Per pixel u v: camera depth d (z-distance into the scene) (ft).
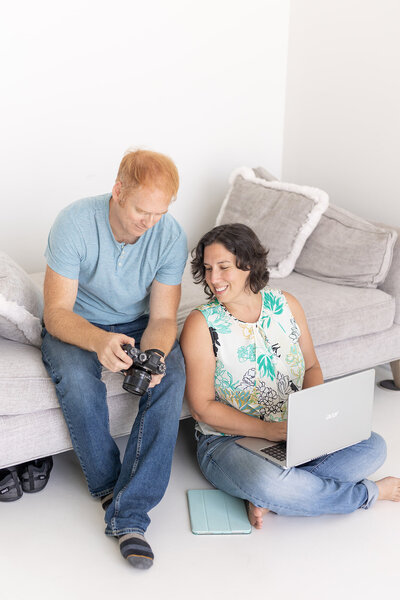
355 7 10.03
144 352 6.12
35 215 9.99
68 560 5.95
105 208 6.53
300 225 9.52
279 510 6.31
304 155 11.49
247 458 6.44
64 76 9.60
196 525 6.37
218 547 6.15
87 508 6.67
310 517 6.61
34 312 7.22
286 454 6.19
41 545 6.13
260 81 11.32
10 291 6.80
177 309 7.48
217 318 6.69
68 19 9.41
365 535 6.35
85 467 6.49
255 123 11.49
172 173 6.05
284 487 6.22
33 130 9.60
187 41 10.44
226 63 10.90
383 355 8.95
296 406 6.02
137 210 6.05
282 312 6.83
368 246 8.91
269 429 6.55
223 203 10.75
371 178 10.32
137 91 10.23
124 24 9.84
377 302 8.71
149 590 5.61
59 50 9.46
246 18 10.86
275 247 9.60
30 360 6.68
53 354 6.59
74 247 6.48
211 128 11.07
